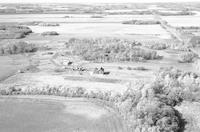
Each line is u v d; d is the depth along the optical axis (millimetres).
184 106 35688
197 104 36312
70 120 32125
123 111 33438
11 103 36906
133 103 33719
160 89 37844
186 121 32156
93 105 36375
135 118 30453
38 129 30188
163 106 31500
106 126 30531
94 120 32094
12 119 32406
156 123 29391
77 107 35750
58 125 31016
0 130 29969
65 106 36125
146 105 31297
